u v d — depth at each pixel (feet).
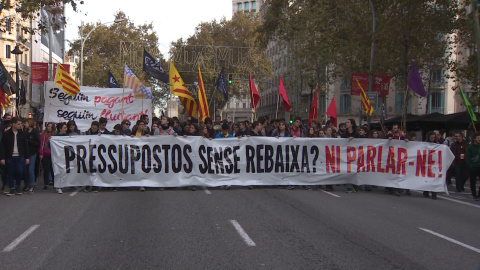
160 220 27.94
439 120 74.59
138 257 20.34
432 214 32.50
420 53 83.05
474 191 42.68
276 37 154.61
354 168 42.93
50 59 86.79
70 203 34.12
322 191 42.75
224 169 42.19
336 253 21.44
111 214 29.78
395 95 175.22
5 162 38.50
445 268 19.56
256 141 42.65
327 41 112.16
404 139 45.44
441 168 41.60
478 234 26.37
